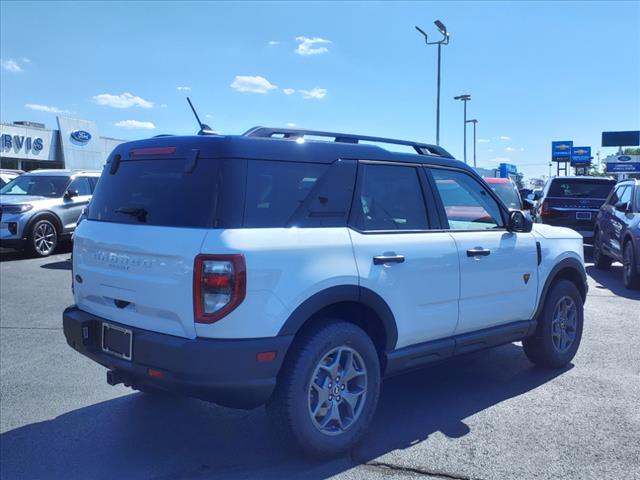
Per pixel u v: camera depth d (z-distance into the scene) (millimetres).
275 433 3707
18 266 11906
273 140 3768
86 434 4320
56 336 6871
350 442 3898
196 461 3908
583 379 5453
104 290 3977
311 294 3609
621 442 4109
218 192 3520
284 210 3678
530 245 5316
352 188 4051
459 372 5699
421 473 3695
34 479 3689
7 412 4715
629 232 10070
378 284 3979
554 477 3637
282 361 3518
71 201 13797
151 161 3979
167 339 3496
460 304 4645
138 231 3762
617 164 51531
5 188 14266
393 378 5531
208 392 3416
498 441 4141
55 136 42031
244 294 3363
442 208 4688
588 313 8195
